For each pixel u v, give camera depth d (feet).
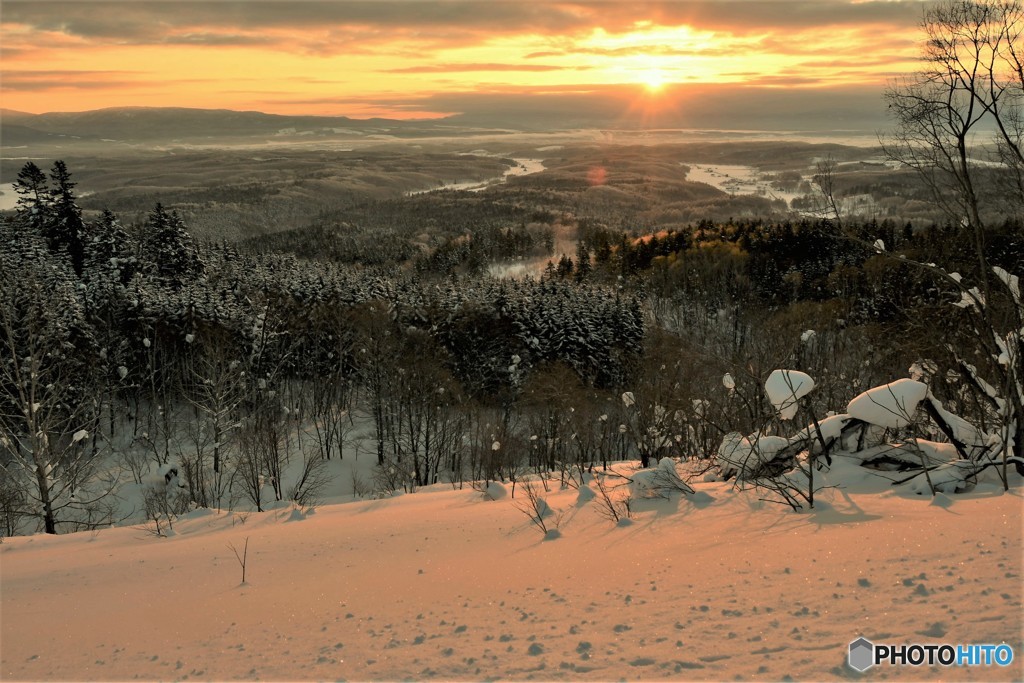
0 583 42.78
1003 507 30.32
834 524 31.30
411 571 34.91
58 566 46.73
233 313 192.75
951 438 44.34
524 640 20.53
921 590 20.01
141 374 182.80
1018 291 42.96
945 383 64.64
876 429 47.09
